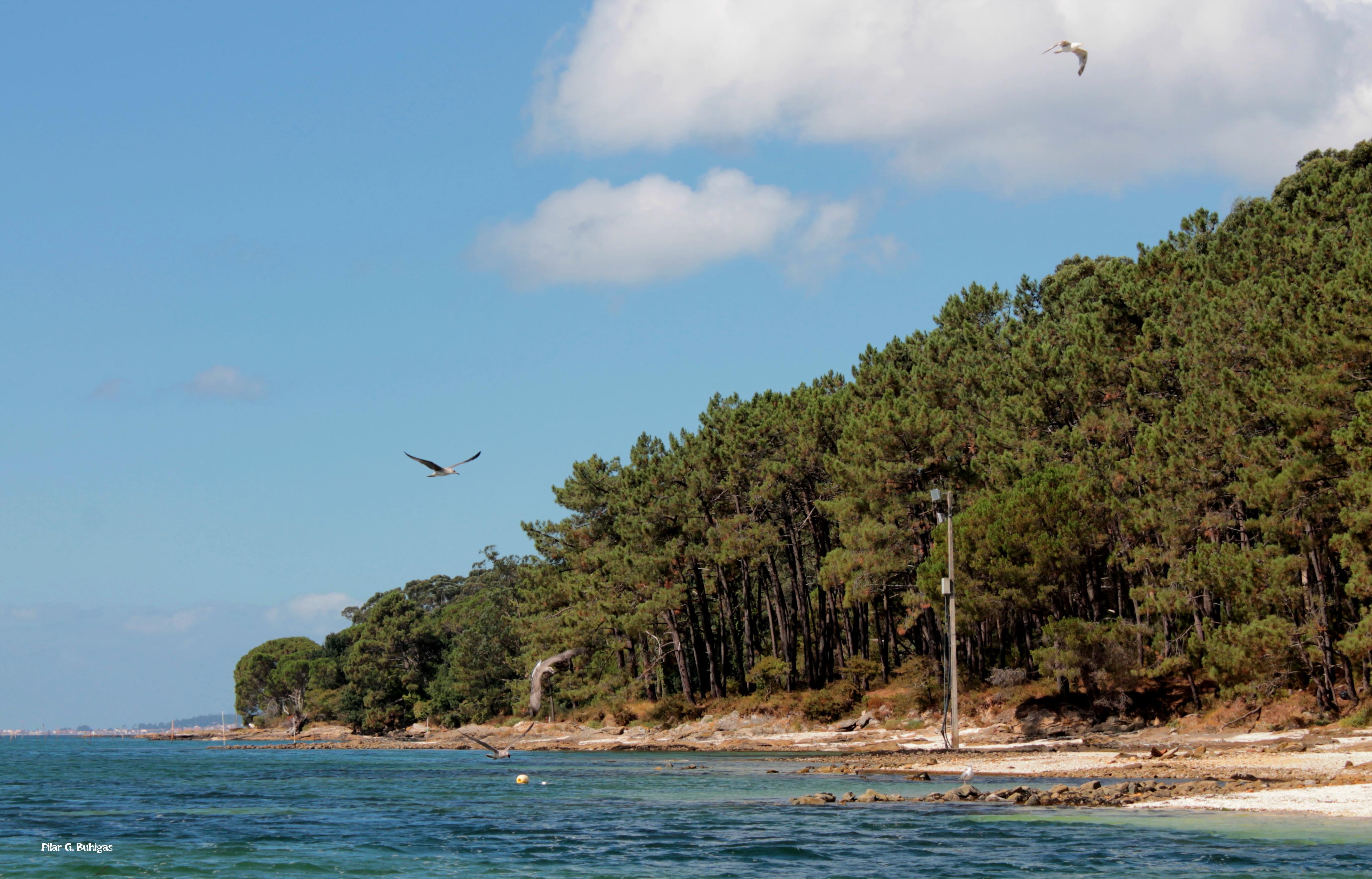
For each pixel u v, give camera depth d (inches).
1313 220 2746.1
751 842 1045.2
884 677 3004.4
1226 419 2004.2
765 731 2935.5
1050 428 2746.1
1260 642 1828.2
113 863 975.0
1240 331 2247.8
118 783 2124.8
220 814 1418.6
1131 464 2209.6
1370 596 1632.6
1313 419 1781.5
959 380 3149.6
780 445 3304.6
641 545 3449.8
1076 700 2276.1
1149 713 2174.0
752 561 3218.5
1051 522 2265.0
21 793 1870.1
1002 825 1092.5
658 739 3208.7
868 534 2605.8
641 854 989.2
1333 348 1775.3
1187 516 2064.5
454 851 1025.5
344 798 1651.1
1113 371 2576.3
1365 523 1585.9
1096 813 1143.6
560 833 1146.0
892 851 962.7
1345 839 928.3
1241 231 3100.4
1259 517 1980.8
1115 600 2603.3
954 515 2539.4
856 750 2380.7
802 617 3292.3
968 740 2257.6
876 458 2704.2
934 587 2372.0
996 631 2832.2
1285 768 1454.2
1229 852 881.5
